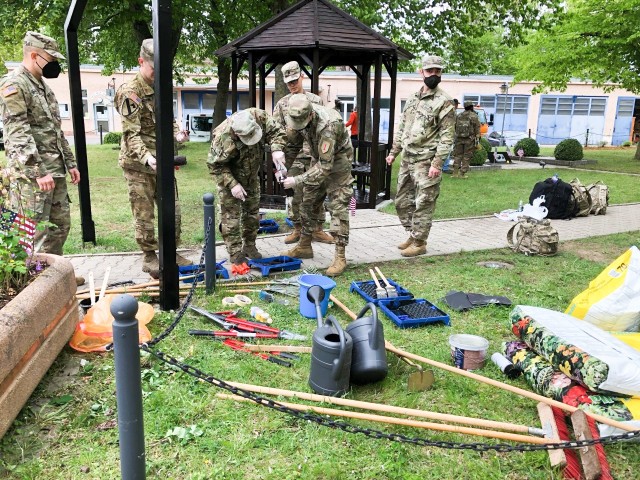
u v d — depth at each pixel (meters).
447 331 4.37
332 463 2.72
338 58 10.97
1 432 2.70
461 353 3.69
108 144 24.55
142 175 5.16
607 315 3.88
